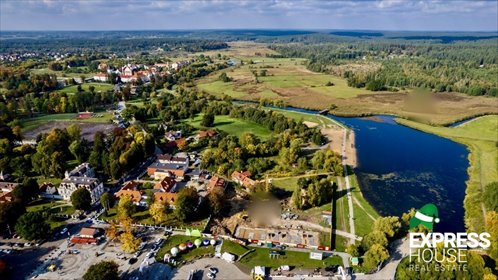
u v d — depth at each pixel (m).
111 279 127.50
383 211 190.75
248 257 148.62
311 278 137.38
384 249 140.88
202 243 156.62
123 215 172.62
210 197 178.38
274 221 175.62
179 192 177.88
